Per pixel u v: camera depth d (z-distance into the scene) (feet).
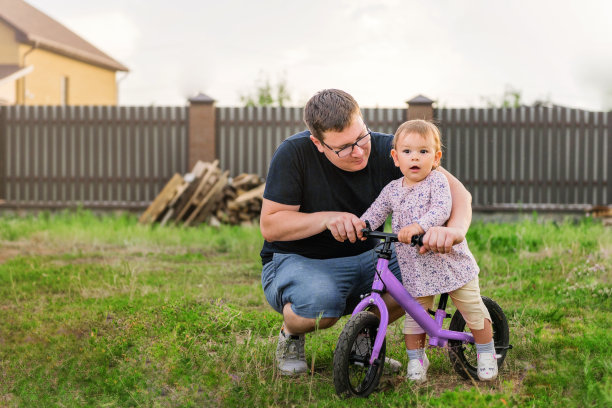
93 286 20.67
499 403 9.82
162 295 18.99
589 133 44.06
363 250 12.49
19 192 46.80
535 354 12.88
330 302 11.50
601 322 15.28
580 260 23.44
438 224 10.86
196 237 33.37
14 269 23.27
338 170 11.98
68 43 81.10
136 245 31.09
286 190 11.88
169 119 45.68
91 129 46.29
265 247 13.00
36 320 16.06
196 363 12.64
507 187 44.47
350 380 11.01
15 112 46.57
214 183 39.99
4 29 70.90
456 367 11.94
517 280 21.03
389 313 12.16
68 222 39.75
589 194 44.16
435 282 11.01
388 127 44.62
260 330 15.29
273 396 10.76
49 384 11.68
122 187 46.19
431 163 11.21
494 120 44.42
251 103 69.21
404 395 10.58
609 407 9.66
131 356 13.05
